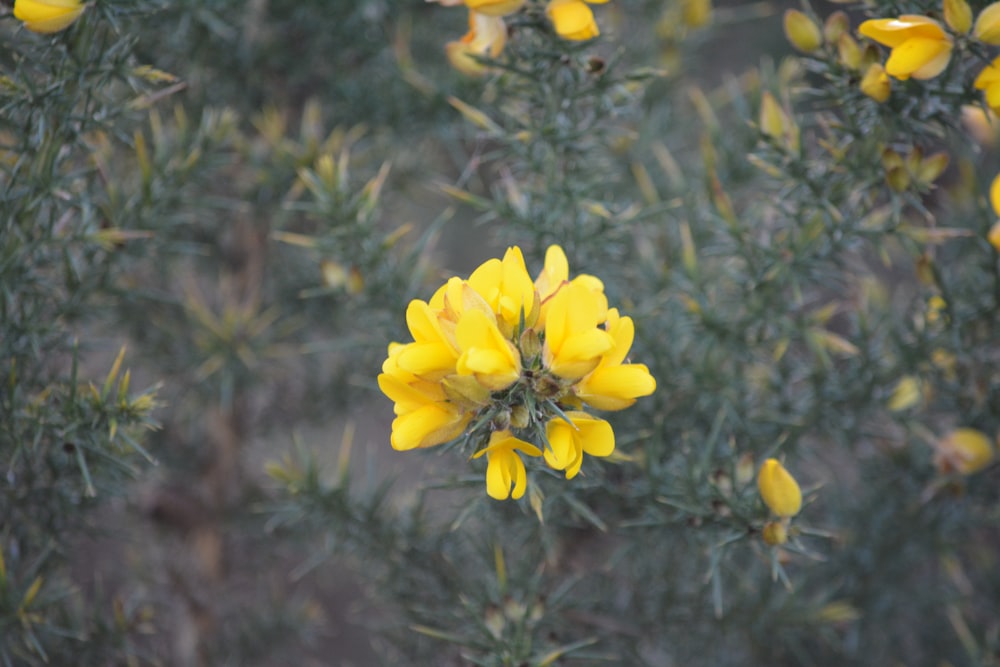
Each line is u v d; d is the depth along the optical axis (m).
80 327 0.49
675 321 0.49
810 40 0.44
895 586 0.55
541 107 0.46
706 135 0.58
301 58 0.54
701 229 0.53
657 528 0.46
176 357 0.57
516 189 0.47
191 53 0.51
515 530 0.47
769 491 0.40
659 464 0.46
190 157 0.47
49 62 0.43
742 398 0.49
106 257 0.46
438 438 0.37
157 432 0.57
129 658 0.48
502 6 0.41
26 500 0.45
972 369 0.48
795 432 0.48
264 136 0.53
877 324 0.50
